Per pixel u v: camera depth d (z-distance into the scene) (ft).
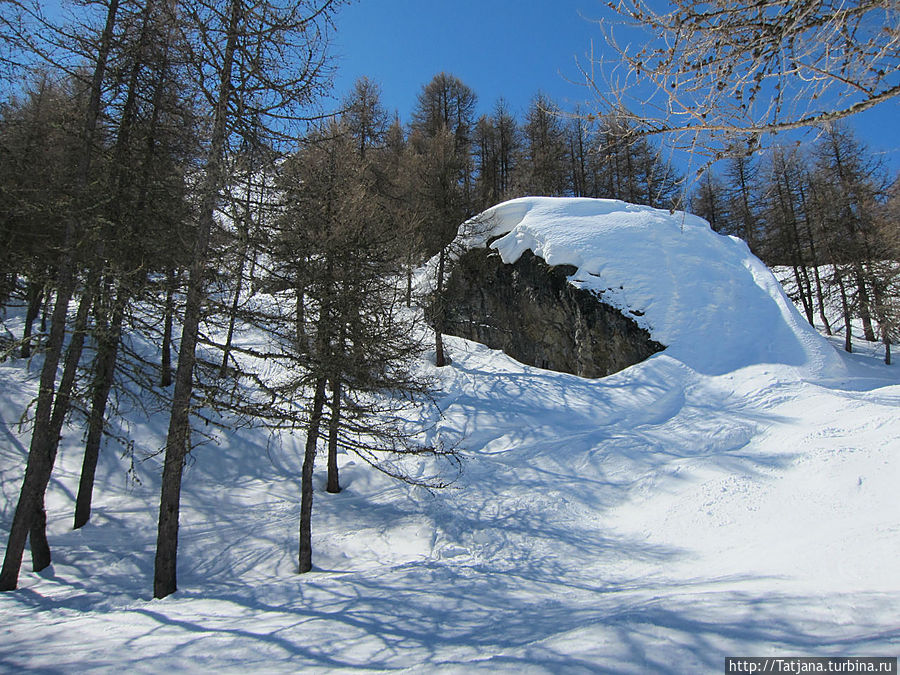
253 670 13.47
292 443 44.06
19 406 43.96
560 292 59.98
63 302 26.68
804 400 41.32
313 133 24.39
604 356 54.70
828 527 20.56
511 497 32.81
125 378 48.60
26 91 31.30
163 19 23.02
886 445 25.55
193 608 19.92
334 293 26.99
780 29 8.61
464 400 50.14
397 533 29.50
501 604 18.38
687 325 52.80
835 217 72.74
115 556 28.14
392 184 57.41
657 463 34.65
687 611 12.16
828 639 9.40
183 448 23.06
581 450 38.11
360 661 13.48
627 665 9.67
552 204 68.64
